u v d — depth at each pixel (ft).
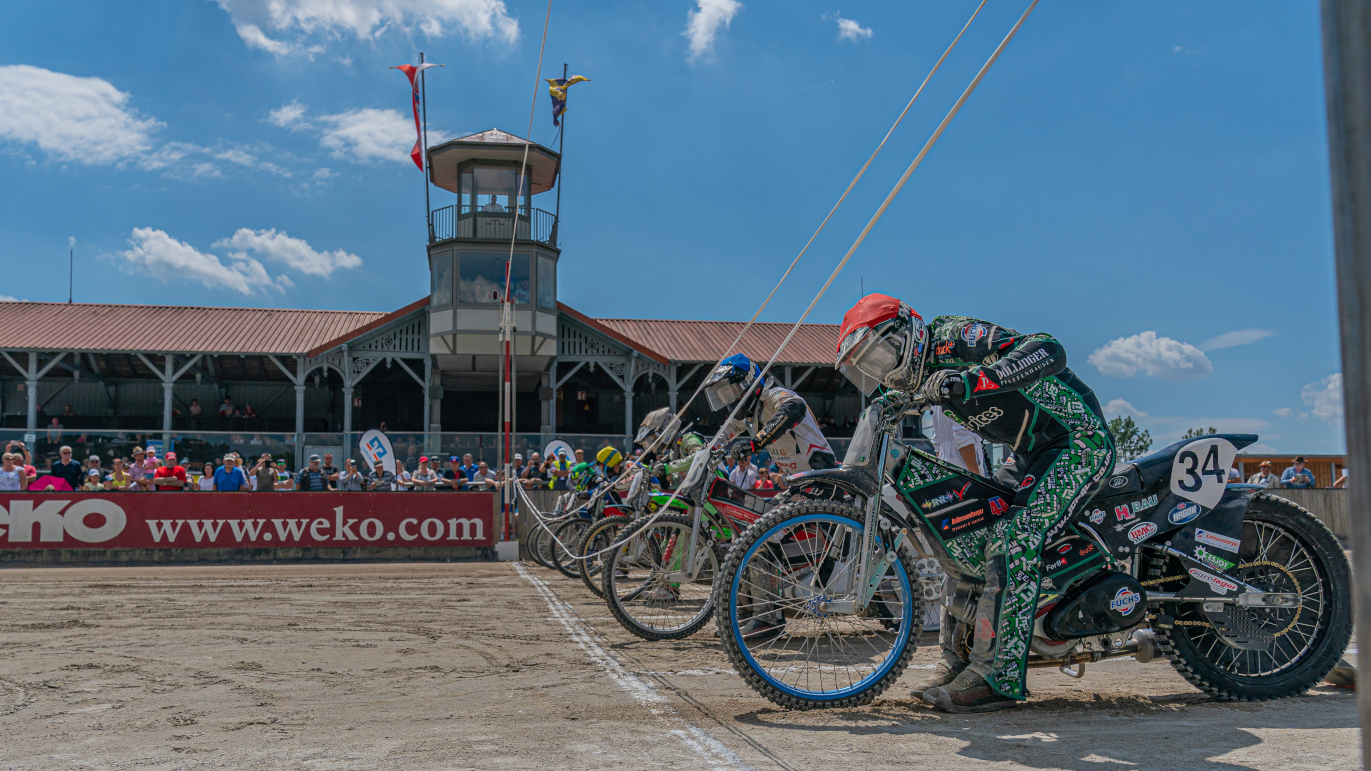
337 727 10.21
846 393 108.99
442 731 9.97
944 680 11.86
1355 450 2.16
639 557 18.30
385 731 10.00
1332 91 2.22
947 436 20.30
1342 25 2.18
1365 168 2.11
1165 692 12.16
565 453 51.55
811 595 11.49
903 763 8.63
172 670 14.05
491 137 91.91
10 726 10.41
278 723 10.44
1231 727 10.18
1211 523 11.82
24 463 41.09
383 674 13.69
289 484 44.06
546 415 94.27
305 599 23.79
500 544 38.04
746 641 12.19
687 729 10.03
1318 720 10.57
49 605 22.52
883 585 11.96
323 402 103.50
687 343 99.96
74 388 97.96
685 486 17.24
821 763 8.63
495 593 25.20
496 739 9.57
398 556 38.29
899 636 11.28
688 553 17.69
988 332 10.94
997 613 10.66
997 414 10.96
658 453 23.18
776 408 17.06
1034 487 10.82
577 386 107.96
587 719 10.55
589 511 30.22
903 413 11.41
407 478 45.47
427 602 23.09
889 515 11.44
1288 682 11.71
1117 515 11.57
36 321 88.02
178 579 29.40
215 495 37.35
